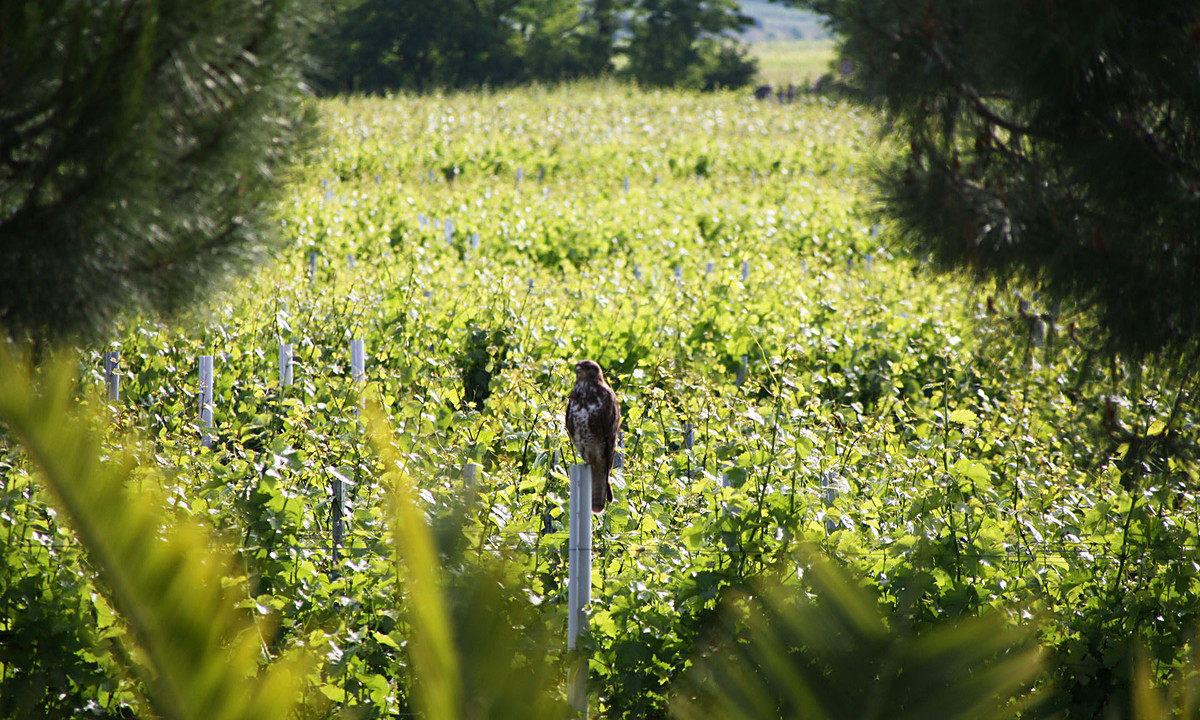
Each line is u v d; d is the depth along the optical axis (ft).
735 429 89.25
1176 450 77.61
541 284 177.06
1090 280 64.13
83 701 62.64
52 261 42.93
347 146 445.78
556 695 49.83
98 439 31.83
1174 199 61.62
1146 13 59.06
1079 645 71.92
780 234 283.38
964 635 34.14
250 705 31.30
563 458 97.14
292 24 47.47
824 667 34.30
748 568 70.23
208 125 45.44
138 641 30.53
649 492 88.38
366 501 79.97
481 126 550.36
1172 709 59.36
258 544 67.46
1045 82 60.64
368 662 65.62
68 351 45.60
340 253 229.66
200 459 77.46
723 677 38.11
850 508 79.15
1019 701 63.52
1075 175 64.54
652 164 485.56
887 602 67.62
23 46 39.91
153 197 43.45
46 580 63.26
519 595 37.19
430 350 144.87
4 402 29.78
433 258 219.41
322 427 89.51
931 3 62.69
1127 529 76.02
